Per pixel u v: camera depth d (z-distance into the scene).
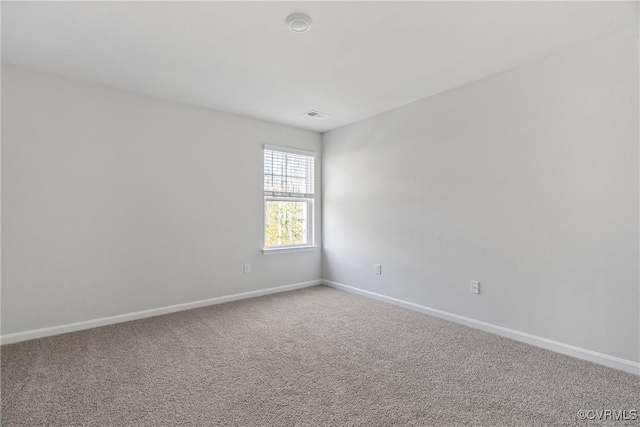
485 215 2.84
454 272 3.09
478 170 2.89
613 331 2.16
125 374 2.09
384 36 2.19
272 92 3.19
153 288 3.29
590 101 2.24
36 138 2.68
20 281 2.62
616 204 2.14
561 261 2.39
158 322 3.09
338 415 1.68
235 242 3.87
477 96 2.89
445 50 2.38
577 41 2.25
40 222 2.70
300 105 3.56
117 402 1.79
